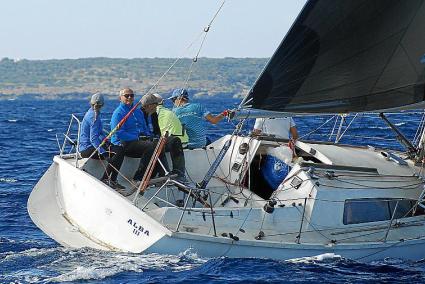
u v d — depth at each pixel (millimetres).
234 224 24750
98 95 26625
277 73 26188
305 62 26375
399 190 26734
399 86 27281
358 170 27297
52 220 27281
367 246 25234
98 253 25125
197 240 23797
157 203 26141
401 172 28203
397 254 25812
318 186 25641
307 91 26719
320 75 26625
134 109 26281
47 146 67688
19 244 29094
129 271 23562
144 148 26656
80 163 26891
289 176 26469
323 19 25969
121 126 26484
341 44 26469
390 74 27094
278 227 25078
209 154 29141
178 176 26781
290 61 26125
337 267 24531
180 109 29531
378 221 26281
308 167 26406
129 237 24344
